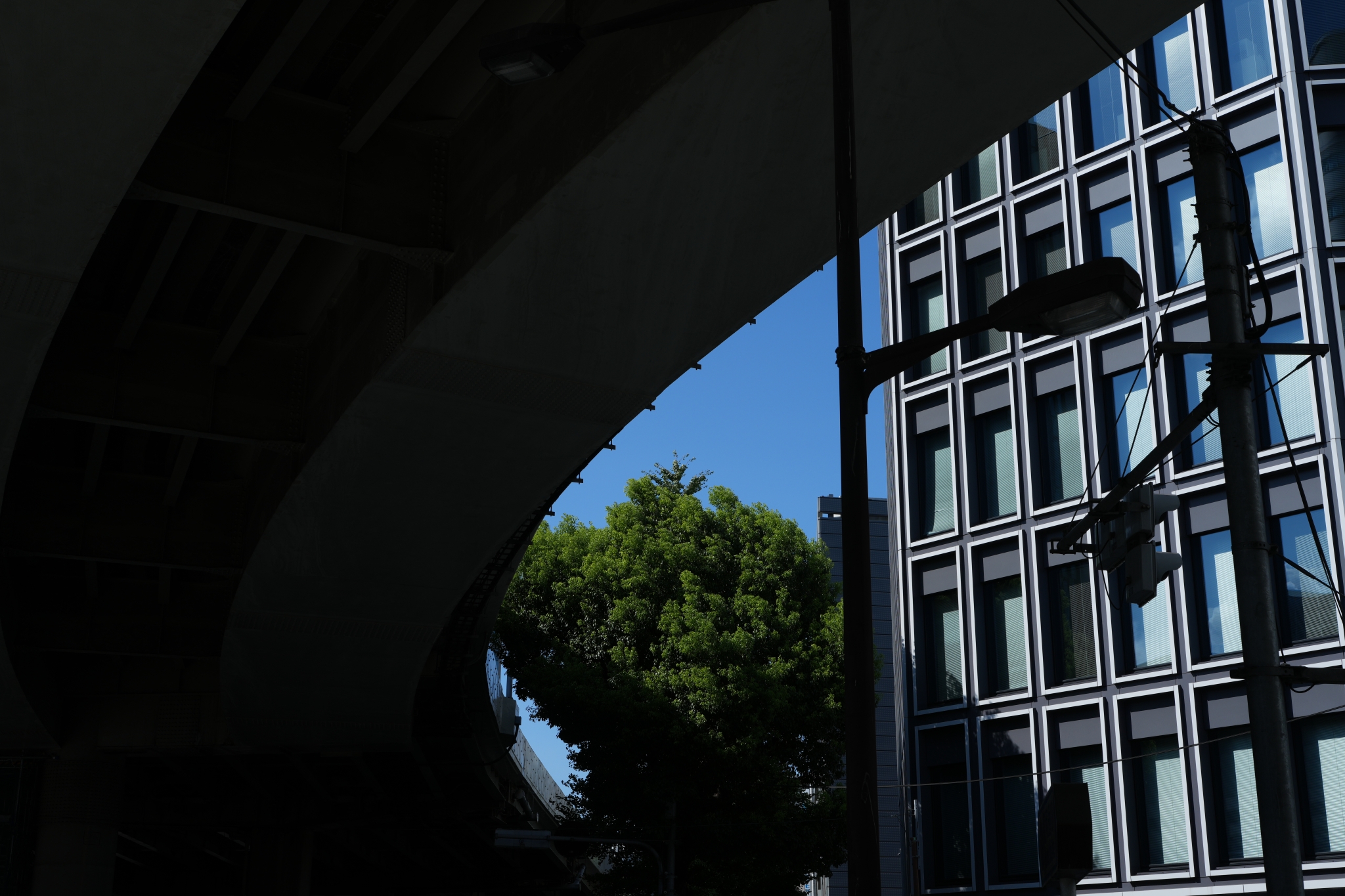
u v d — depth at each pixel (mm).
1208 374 9492
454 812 36562
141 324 16266
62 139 10523
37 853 29391
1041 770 28828
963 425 32438
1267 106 28328
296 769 34000
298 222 12773
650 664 34906
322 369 16844
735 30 9508
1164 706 27141
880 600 69688
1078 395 30094
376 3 11914
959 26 9898
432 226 13414
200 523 20859
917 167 11750
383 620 21562
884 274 36062
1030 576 30141
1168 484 28062
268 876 35750
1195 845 25797
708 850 32125
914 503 33219
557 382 14680
